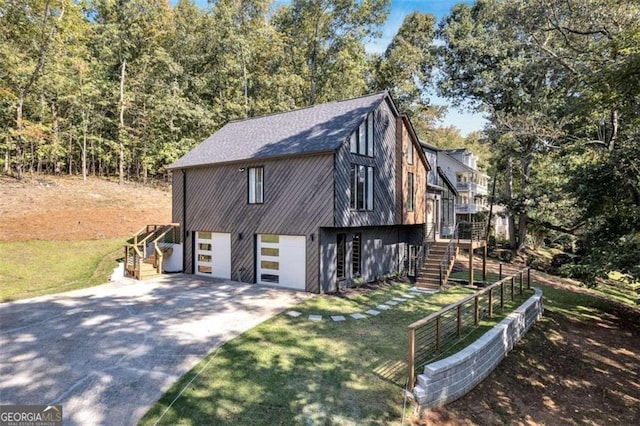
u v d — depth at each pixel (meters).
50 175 27.28
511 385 8.44
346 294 13.51
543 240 34.56
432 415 6.62
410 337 6.81
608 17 14.30
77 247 17.61
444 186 25.67
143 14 29.34
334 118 15.33
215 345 8.36
